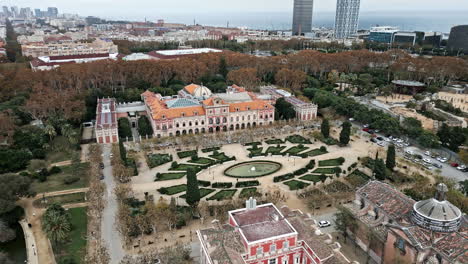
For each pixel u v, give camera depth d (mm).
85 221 157750
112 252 136750
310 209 165125
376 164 189500
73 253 136625
